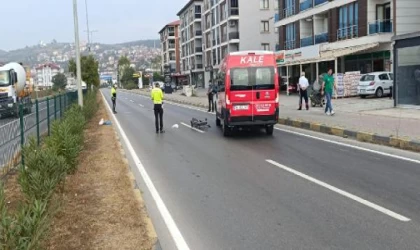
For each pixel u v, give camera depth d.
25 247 4.19
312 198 7.29
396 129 13.84
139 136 16.34
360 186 7.95
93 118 23.95
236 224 6.16
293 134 15.50
